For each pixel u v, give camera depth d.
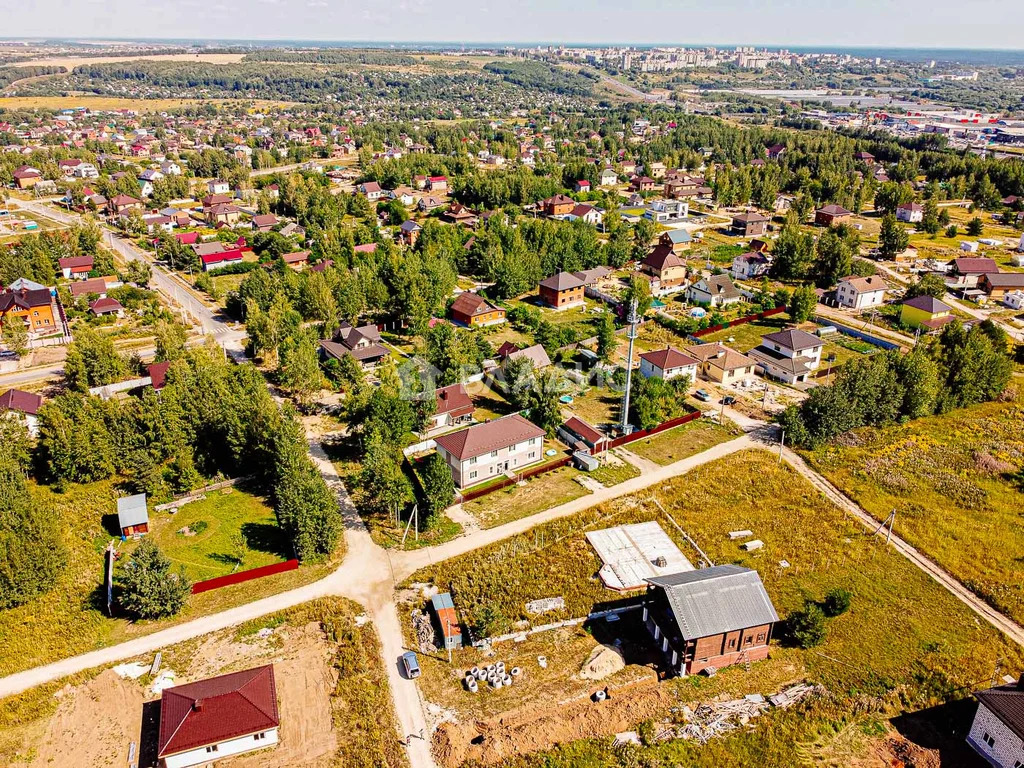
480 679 53.25
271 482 78.62
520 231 165.38
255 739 47.56
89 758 47.06
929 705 51.31
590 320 127.88
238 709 47.78
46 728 49.31
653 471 81.12
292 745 47.91
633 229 186.88
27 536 60.97
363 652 55.53
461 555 66.69
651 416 88.75
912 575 64.50
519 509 74.12
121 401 94.31
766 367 107.44
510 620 59.06
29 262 139.50
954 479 79.12
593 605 61.00
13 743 48.06
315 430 90.69
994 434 89.31
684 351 106.56
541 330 114.19
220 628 58.12
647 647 56.75
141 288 142.50
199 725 46.72
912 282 145.50
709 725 49.47
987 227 196.25
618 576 64.00
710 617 53.19
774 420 93.00
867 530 70.81
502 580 63.38
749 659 55.06
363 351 107.44
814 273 152.62
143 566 58.34
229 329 124.38
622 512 73.56
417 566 65.38
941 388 94.88
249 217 198.25
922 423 92.62
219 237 179.50
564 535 69.81
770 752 47.66
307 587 62.81
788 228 159.00
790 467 82.25
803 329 123.62
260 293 125.81
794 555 66.94
